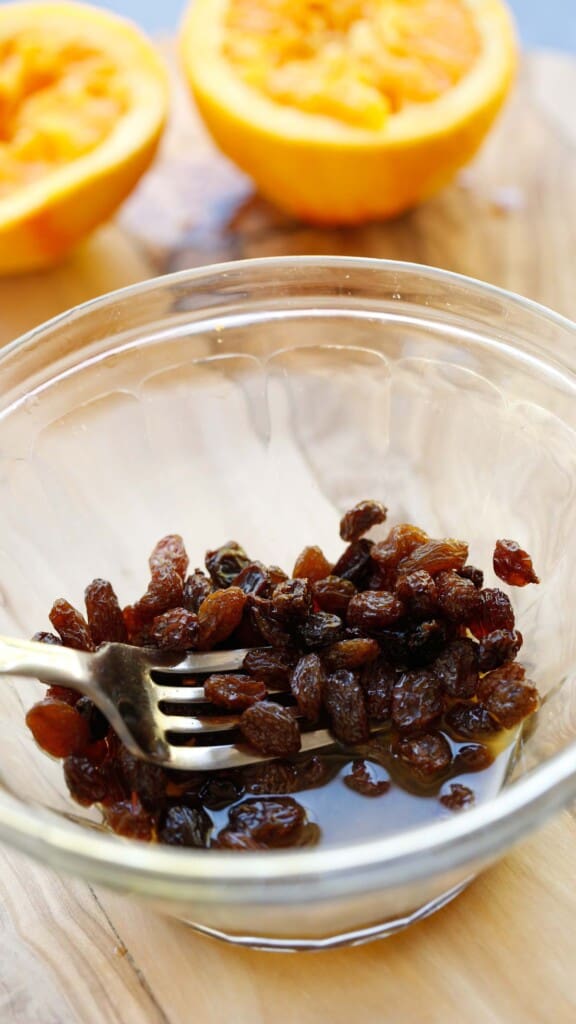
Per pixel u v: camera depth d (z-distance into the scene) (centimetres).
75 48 54
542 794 35
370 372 45
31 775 39
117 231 55
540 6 75
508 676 40
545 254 53
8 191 51
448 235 54
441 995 38
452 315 43
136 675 40
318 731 40
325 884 34
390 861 34
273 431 46
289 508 46
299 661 40
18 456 43
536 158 57
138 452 45
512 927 39
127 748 39
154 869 34
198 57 53
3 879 40
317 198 52
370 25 53
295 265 43
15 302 53
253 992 38
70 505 44
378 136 50
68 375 43
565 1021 38
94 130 52
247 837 38
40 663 39
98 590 41
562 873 39
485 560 44
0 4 54
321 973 38
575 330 41
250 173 53
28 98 53
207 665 41
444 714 40
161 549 43
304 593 40
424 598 40
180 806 39
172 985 38
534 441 43
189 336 44
